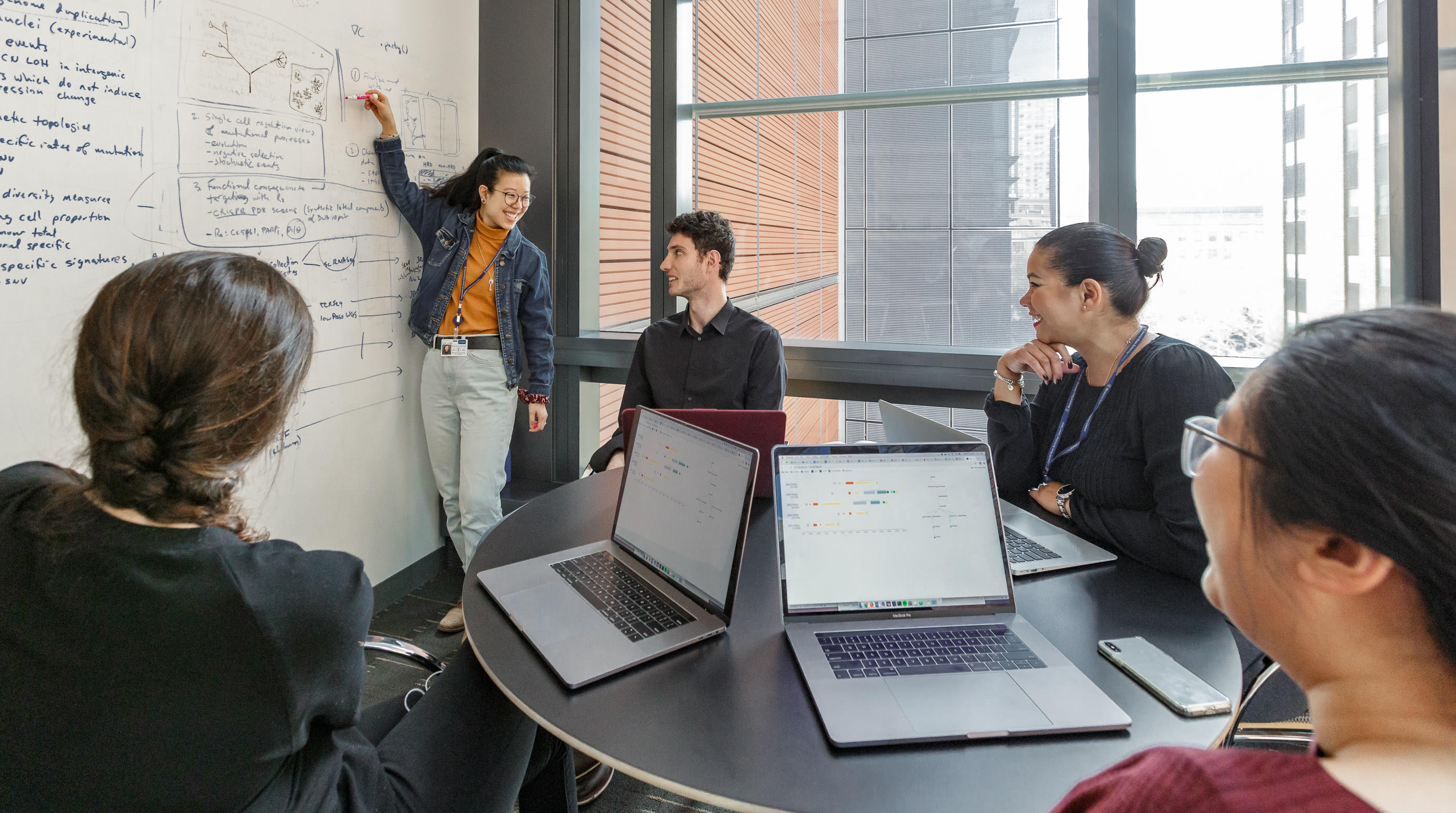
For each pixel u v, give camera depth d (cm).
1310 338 36
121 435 65
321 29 230
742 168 341
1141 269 154
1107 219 247
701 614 110
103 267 171
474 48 307
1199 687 90
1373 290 236
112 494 66
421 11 275
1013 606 109
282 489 221
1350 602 33
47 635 63
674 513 122
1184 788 32
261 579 68
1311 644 35
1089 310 153
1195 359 142
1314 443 31
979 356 261
